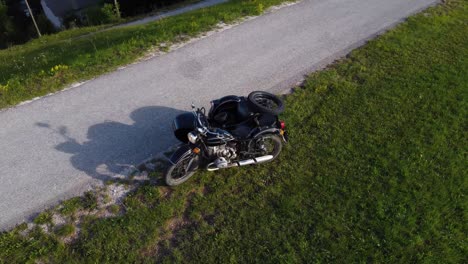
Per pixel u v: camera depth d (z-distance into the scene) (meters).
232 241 6.91
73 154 8.65
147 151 8.83
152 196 7.65
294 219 7.32
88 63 12.17
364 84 11.46
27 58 15.34
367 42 14.12
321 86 11.20
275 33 14.84
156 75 11.76
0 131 9.24
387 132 9.58
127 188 7.88
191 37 14.21
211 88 11.24
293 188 7.97
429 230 7.23
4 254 6.54
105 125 9.57
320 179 8.17
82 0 34.19
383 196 7.84
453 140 9.44
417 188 8.09
